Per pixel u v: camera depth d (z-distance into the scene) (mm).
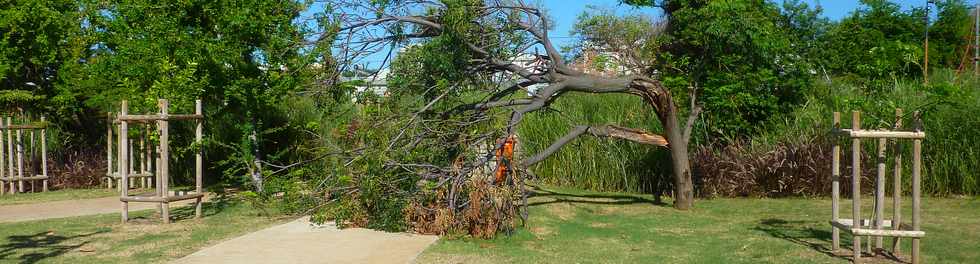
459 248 8305
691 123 12219
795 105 14664
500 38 10586
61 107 15602
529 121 15797
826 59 16734
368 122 9812
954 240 8766
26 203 12953
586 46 17609
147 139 14008
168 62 11359
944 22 23750
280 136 15016
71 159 15938
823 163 13391
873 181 13297
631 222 10555
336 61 10516
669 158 14188
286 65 11617
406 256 7848
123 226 9977
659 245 8703
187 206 12086
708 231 9766
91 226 9992
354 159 9406
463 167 9164
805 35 16641
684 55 14789
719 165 13781
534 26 10805
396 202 9312
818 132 13727
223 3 11703
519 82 11352
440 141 9711
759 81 13906
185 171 16156
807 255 8008
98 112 16062
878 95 8367
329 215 9664
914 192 7316
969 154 13125
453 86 10195
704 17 13227
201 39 11742
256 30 11602
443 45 9953
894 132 7297
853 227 7500
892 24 22797
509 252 8148
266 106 12523
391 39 10406
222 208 11766
